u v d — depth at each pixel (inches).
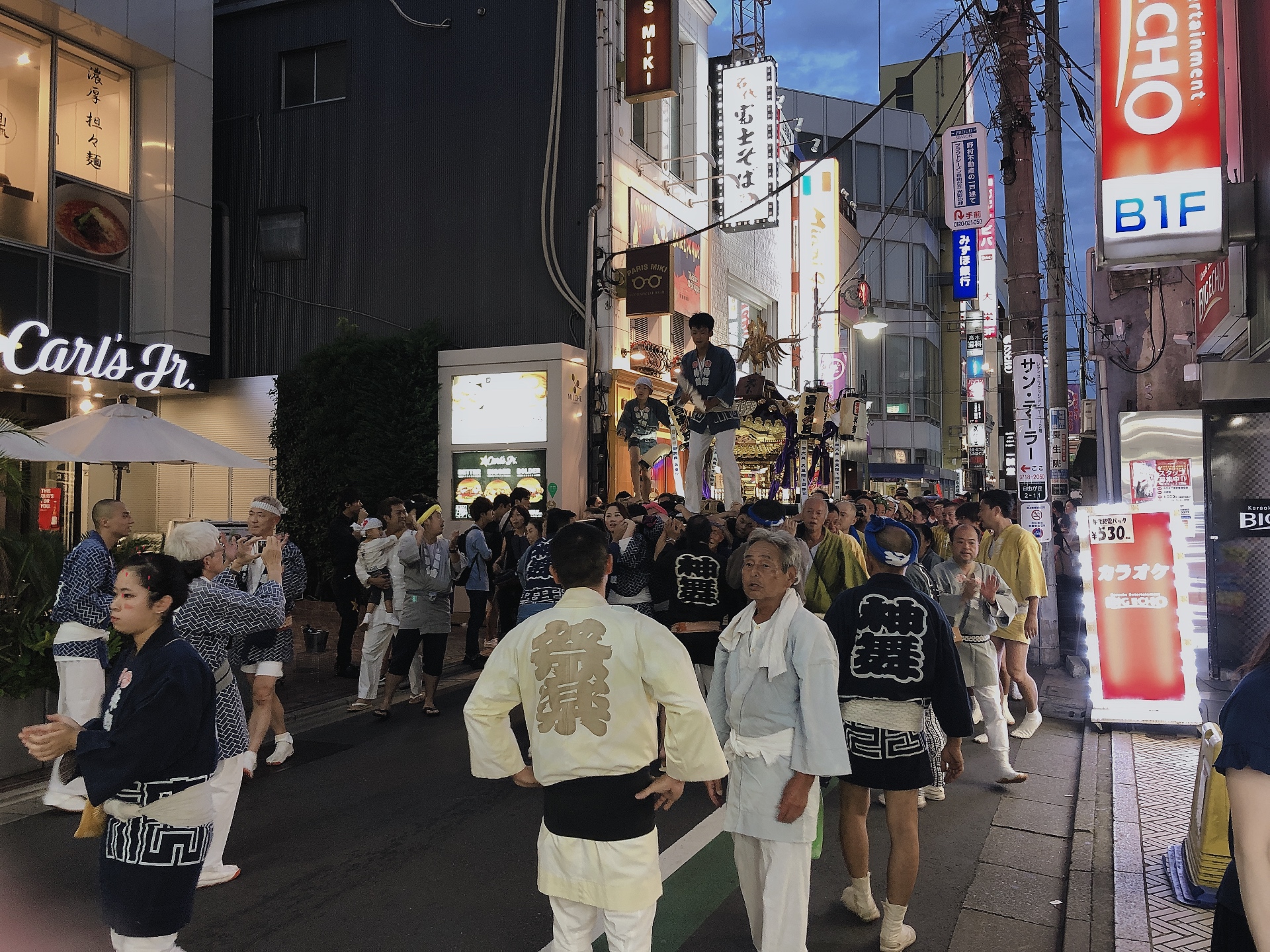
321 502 641.0
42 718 267.7
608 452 611.8
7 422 310.7
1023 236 394.6
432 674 332.2
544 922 168.6
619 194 638.5
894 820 153.9
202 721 124.0
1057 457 528.4
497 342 652.1
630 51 624.7
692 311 735.1
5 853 203.6
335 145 703.7
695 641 253.3
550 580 277.1
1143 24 304.7
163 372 621.9
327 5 706.8
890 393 1622.8
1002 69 396.2
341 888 183.8
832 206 988.6
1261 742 76.4
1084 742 285.1
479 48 662.5
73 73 613.6
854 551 253.8
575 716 110.2
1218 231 298.7
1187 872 176.1
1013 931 163.3
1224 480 354.6
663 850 203.0
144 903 120.0
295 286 712.4
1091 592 297.7
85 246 617.3
